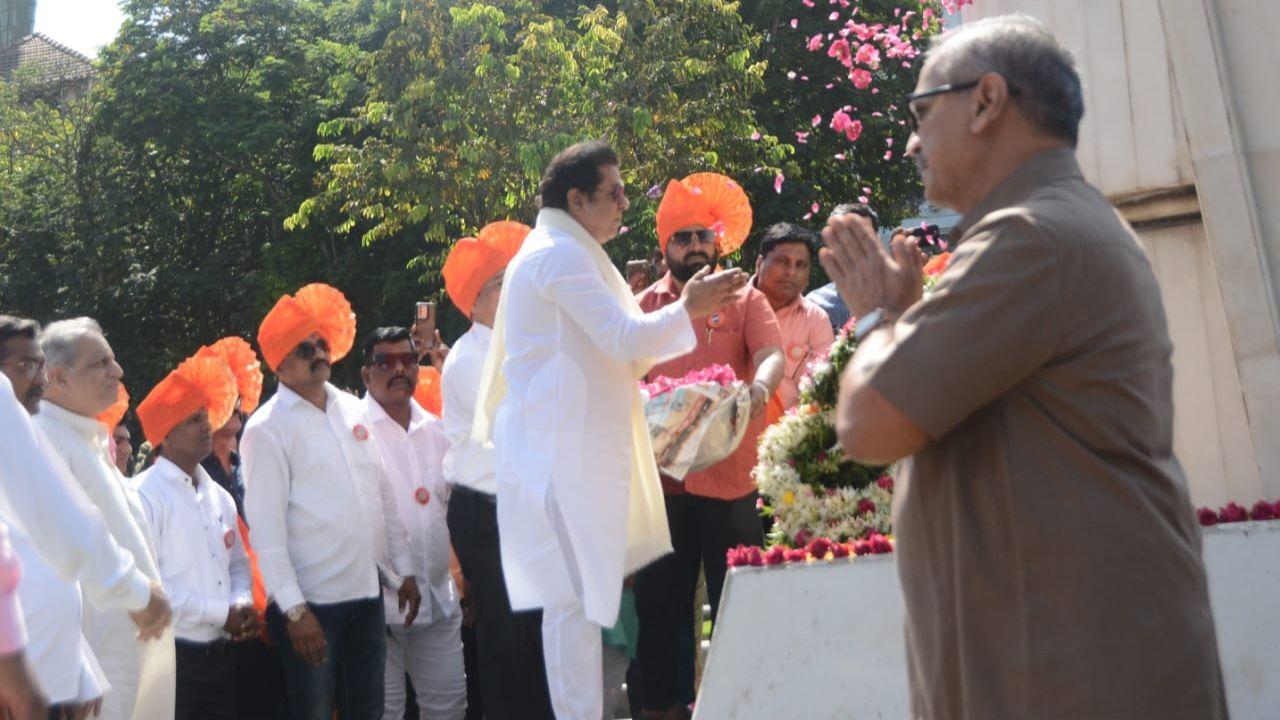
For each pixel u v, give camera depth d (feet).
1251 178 15.52
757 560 14.10
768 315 19.08
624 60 73.05
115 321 111.65
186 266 111.45
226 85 109.29
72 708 13.92
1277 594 13.51
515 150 71.31
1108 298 7.89
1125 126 16.75
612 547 15.53
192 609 20.12
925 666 8.36
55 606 13.96
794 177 76.54
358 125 78.23
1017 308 7.80
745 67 76.69
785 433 16.15
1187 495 8.23
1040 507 7.84
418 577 23.03
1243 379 15.51
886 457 8.13
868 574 13.56
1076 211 8.04
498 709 18.24
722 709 13.66
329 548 20.83
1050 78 8.41
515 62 73.87
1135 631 7.69
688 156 70.44
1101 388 7.86
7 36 203.31
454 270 20.44
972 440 8.17
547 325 15.87
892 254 9.16
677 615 18.80
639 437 16.51
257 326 104.73
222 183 112.06
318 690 20.44
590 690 15.75
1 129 122.42
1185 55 15.65
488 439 17.20
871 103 75.10
